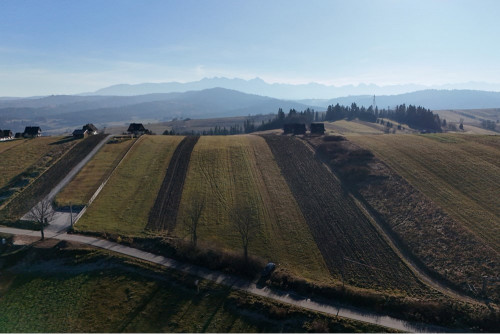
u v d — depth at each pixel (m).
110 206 64.94
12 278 46.53
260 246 52.38
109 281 45.41
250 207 63.75
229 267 47.53
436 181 69.38
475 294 40.66
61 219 60.34
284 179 76.69
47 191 70.94
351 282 44.00
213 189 71.44
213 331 37.88
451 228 53.06
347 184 73.25
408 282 43.53
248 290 43.34
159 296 42.84
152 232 56.12
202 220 59.72
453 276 43.81
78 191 70.56
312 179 76.31
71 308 41.41
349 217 60.09
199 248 50.84
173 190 71.38
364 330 36.59
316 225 57.88
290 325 37.97
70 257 49.66
